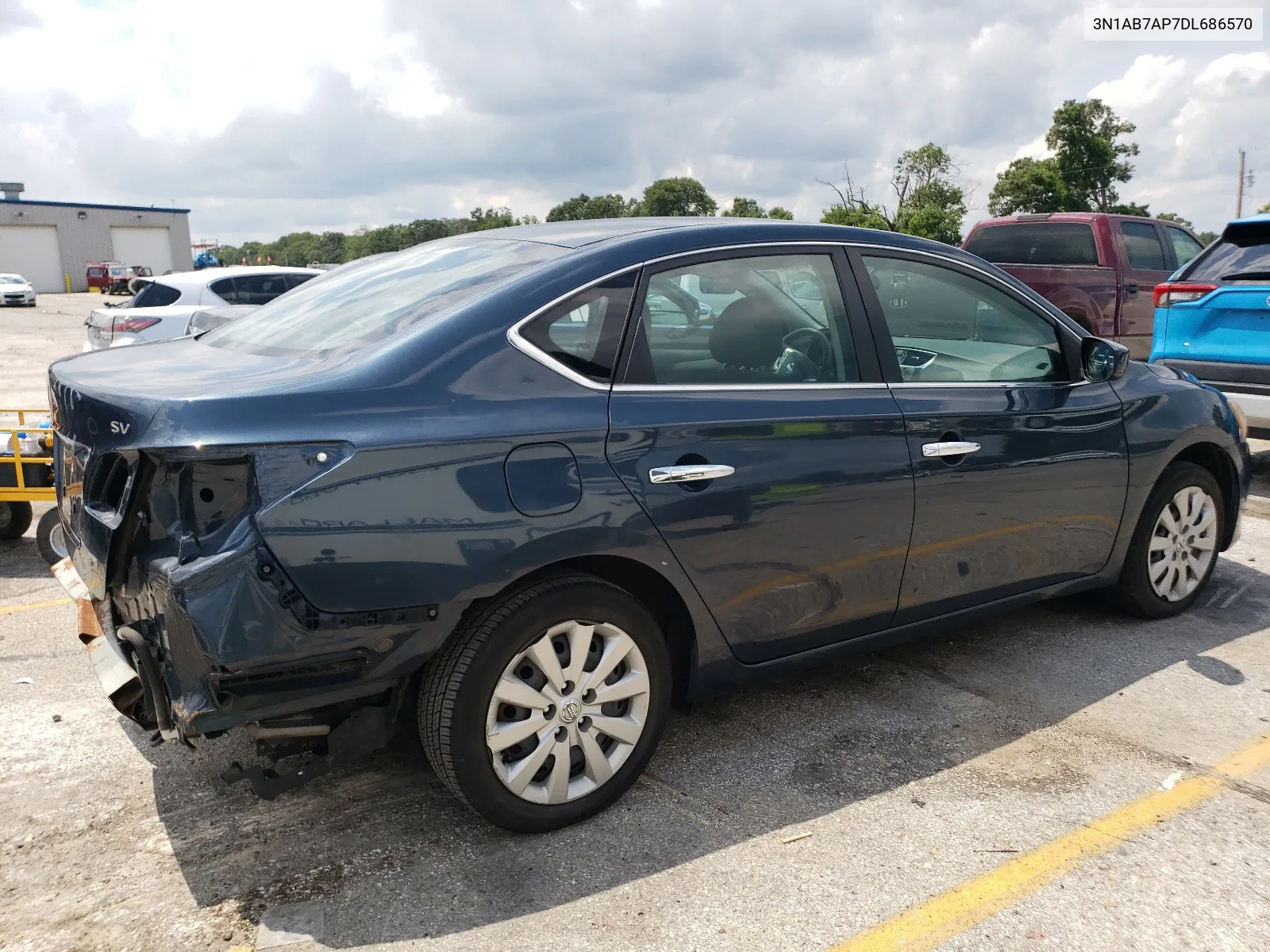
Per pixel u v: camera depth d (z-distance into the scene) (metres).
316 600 2.31
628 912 2.47
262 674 2.32
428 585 2.43
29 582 5.05
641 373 2.83
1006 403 3.59
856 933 2.40
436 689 2.59
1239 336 6.62
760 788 3.07
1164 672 3.93
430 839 2.78
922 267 3.53
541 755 2.73
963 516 3.47
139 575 2.40
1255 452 8.20
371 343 2.66
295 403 2.36
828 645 3.33
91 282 56.88
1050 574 3.91
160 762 3.21
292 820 2.87
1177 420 4.20
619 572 2.90
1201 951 2.34
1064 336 3.92
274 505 2.27
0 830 2.82
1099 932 2.41
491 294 2.72
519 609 2.61
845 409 3.16
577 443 2.64
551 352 2.70
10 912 2.47
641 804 2.97
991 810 2.95
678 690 3.13
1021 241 11.00
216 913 2.46
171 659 2.32
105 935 2.38
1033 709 3.61
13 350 19.92
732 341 3.02
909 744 3.35
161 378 2.65
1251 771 3.17
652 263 2.93
